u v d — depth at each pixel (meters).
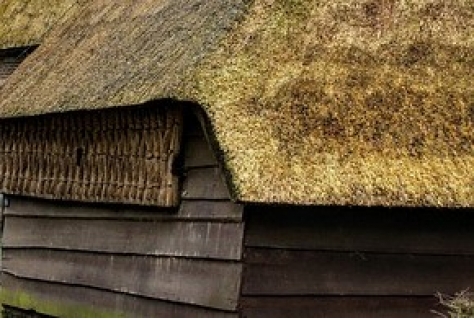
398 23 11.81
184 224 11.09
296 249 10.48
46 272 13.84
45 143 13.89
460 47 11.85
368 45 11.45
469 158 10.95
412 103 11.11
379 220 10.98
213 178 10.73
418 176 10.52
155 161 11.40
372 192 10.15
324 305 10.59
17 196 14.81
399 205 10.21
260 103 10.37
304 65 10.96
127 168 11.95
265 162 9.83
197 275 10.76
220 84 10.40
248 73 10.64
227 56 10.74
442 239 11.32
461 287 11.32
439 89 11.38
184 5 13.13
